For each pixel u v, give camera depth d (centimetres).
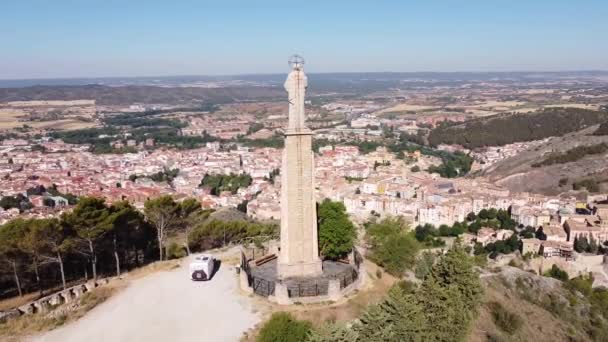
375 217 17612
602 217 16712
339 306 4703
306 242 5259
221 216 14275
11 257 5947
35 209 15125
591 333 7019
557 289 9081
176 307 4794
